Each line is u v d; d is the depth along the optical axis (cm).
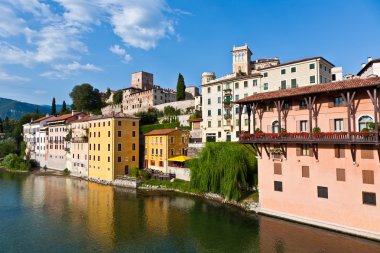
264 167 3922
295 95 3456
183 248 2948
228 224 3600
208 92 7581
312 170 3428
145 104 12738
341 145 3198
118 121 6925
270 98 3700
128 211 4266
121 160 6925
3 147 10769
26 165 9138
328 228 3266
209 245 3000
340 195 3191
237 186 4438
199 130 7719
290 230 3319
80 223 3750
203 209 4284
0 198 5191
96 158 7281
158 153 6950
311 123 3338
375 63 5647
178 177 6225
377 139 2816
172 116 9238
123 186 6300
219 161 4672
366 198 3012
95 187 6241
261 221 3659
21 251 2933
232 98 7125
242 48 9775
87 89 14000
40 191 5803
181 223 3678
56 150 9038
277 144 3772
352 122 3212
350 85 3083
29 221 3862
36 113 15075
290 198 3625
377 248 2777
